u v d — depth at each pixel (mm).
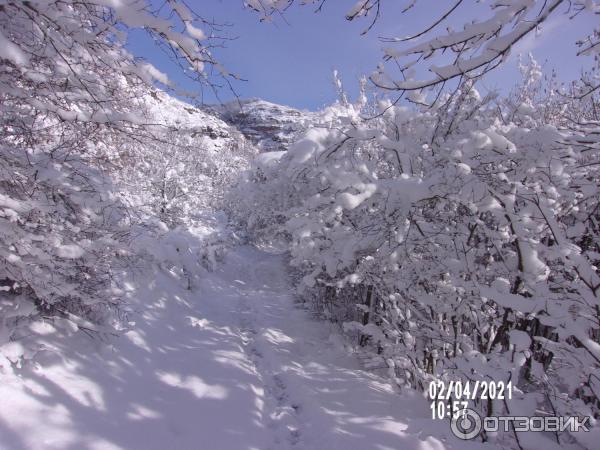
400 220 3887
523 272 3445
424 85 2453
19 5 2332
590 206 4309
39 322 3857
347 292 7664
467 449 3107
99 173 4750
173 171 13172
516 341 2939
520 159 3787
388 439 3666
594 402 4113
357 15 2680
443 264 4199
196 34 2559
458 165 3465
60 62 2754
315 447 3621
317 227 4805
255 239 16781
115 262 5016
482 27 2213
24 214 3426
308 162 4750
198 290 8719
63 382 3451
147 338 5160
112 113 3021
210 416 3865
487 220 4281
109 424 3268
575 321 3205
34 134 3641
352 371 5688
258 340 6512
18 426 2764
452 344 4594
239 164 20672
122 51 2746
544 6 2074
